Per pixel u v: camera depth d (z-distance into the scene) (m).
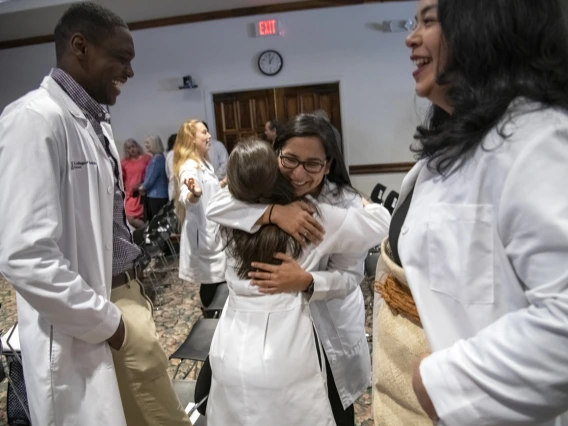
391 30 6.45
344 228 1.29
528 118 0.66
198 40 6.80
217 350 1.34
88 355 1.32
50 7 5.58
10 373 2.16
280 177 1.31
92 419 1.32
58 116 1.26
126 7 6.02
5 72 7.29
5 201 1.15
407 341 0.94
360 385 1.48
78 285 1.21
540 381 0.58
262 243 1.29
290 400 1.24
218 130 7.08
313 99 6.86
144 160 6.64
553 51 0.69
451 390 0.65
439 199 0.76
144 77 7.01
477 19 0.69
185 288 4.49
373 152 6.84
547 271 0.60
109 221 1.42
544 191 0.60
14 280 1.15
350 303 1.45
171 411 1.59
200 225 3.34
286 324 1.26
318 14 6.56
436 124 0.97
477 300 0.71
